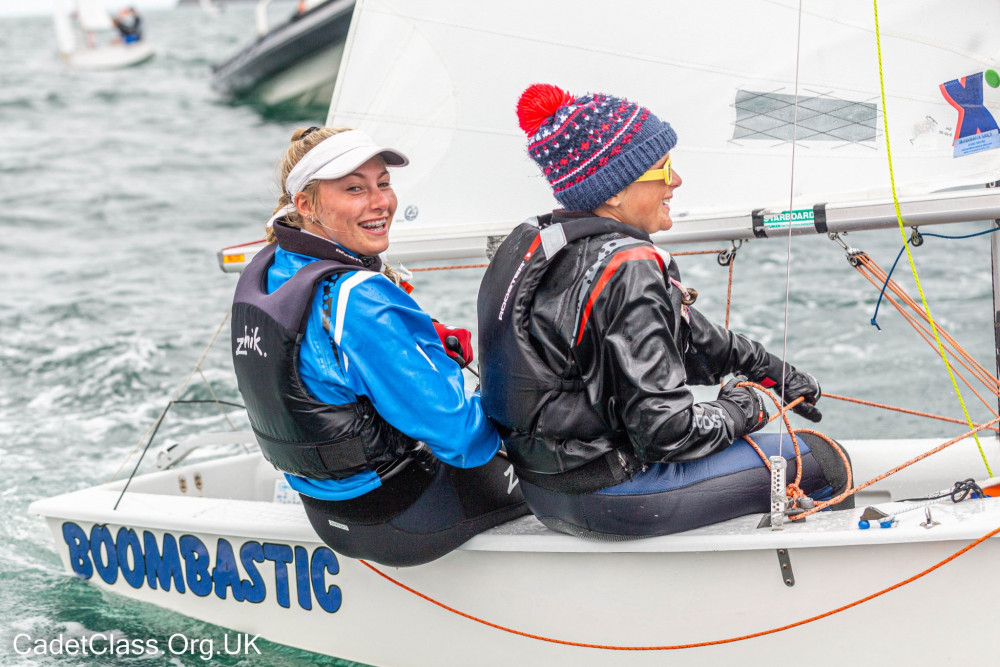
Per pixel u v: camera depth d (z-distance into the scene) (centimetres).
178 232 3009
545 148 663
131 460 1341
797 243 2434
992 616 659
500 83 941
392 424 680
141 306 2148
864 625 679
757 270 2192
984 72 780
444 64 956
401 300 679
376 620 786
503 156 952
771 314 1853
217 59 8888
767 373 761
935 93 795
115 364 1741
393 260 975
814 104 829
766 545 669
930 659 675
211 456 1358
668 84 878
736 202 865
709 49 859
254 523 815
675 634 709
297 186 681
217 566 846
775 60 838
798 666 697
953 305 1836
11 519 1145
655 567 700
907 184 800
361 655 803
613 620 718
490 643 756
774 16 832
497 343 673
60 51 8475
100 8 8506
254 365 676
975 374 805
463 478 727
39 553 1050
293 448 686
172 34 12325
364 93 988
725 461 693
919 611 669
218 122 5412
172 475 1002
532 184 948
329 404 670
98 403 1577
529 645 744
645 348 619
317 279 661
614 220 655
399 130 982
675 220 852
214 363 1742
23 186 3859
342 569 786
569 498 682
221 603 853
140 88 6938
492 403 685
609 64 898
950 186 792
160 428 1467
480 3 932
